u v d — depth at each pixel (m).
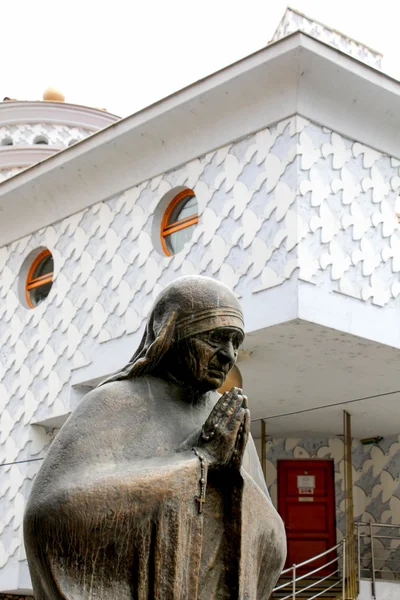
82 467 2.98
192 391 3.33
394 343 13.38
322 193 13.04
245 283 13.08
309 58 12.54
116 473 2.92
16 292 17.41
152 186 15.08
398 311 13.59
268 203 13.06
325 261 12.81
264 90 13.17
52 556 2.84
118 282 15.30
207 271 13.71
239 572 3.02
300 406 17.05
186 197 14.80
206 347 3.22
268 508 3.22
